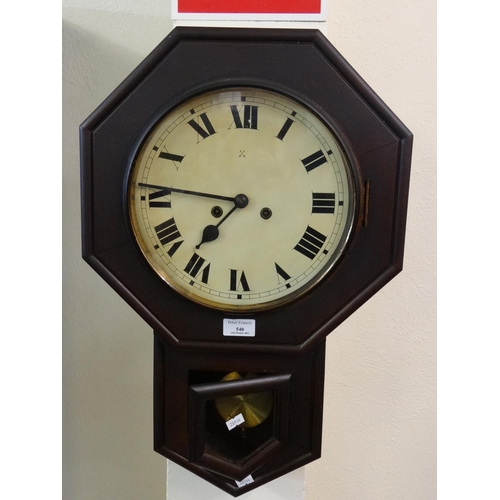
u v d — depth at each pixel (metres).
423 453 1.13
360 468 1.14
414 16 1.03
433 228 1.08
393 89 1.05
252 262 0.76
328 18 1.03
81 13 1.05
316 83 0.73
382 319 1.10
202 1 0.76
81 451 1.14
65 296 1.10
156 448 0.81
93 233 0.76
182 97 0.72
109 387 1.12
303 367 0.79
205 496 0.90
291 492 0.89
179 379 0.80
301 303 0.76
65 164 1.07
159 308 0.77
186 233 0.76
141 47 1.06
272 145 0.74
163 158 0.75
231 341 0.78
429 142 1.06
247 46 0.73
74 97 1.07
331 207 0.74
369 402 1.12
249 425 0.83
